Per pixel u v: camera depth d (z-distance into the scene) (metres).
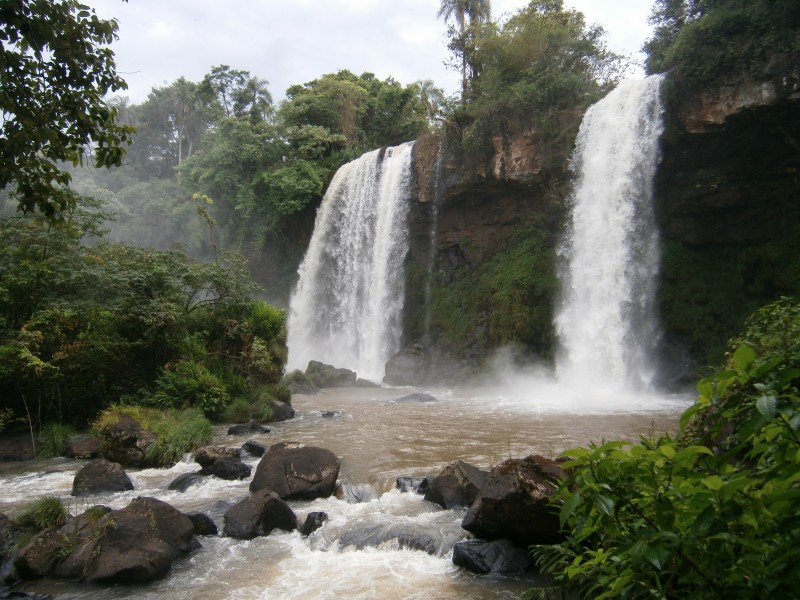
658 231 23.73
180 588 6.50
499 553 6.66
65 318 14.75
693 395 21.56
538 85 28.09
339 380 28.44
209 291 20.41
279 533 8.10
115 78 6.40
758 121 20.14
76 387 15.54
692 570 2.72
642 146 23.20
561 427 14.73
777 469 2.37
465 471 8.84
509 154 28.27
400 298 33.53
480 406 19.47
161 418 14.28
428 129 44.19
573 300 25.81
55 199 6.15
